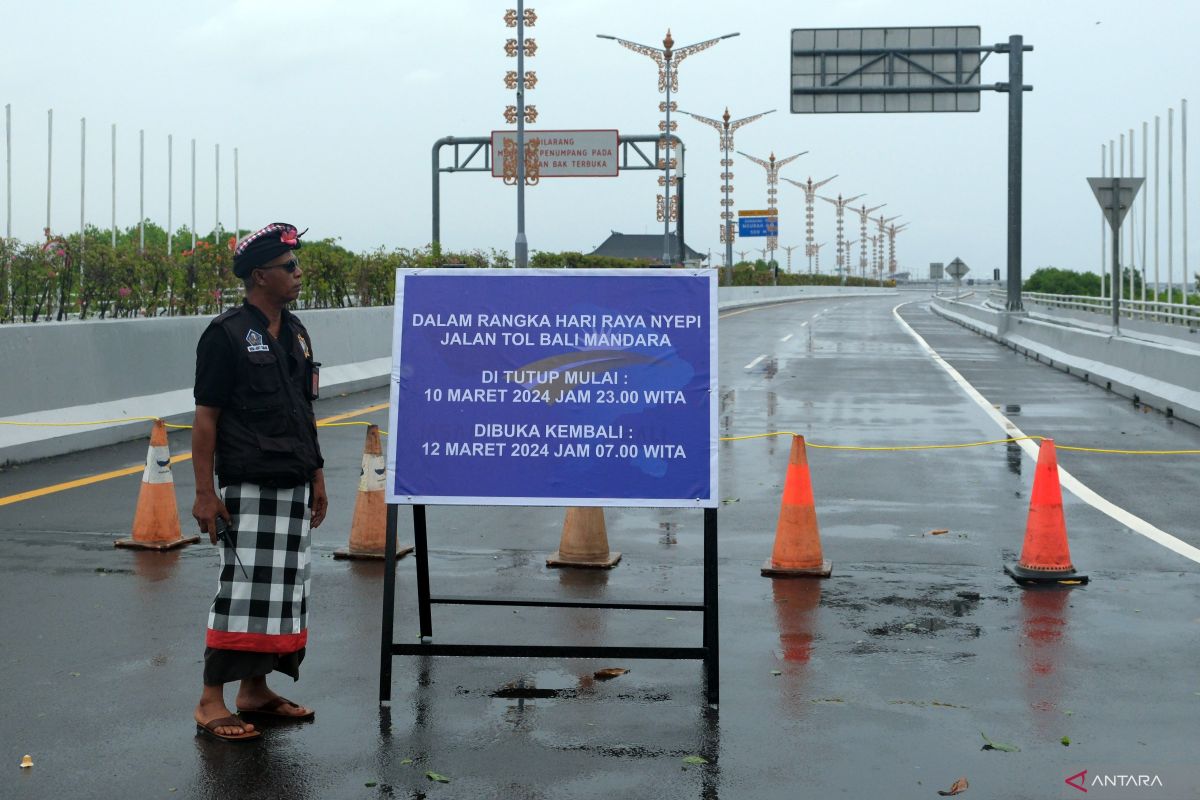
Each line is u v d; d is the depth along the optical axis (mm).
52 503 10414
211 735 5121
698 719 5355
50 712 5414
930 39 36250
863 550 8789
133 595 7418
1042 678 5910
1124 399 19469
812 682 5859
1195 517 9977
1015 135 36125
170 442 14258
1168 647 6422
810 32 36344
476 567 8227
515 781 4684
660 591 7602
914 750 4992
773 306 72062
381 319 22719
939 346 33219
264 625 5160
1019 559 8469
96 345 14227
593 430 5680
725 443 14422
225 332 5109
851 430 15641
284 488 5191
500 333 5750
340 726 5270
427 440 5695
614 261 55125
